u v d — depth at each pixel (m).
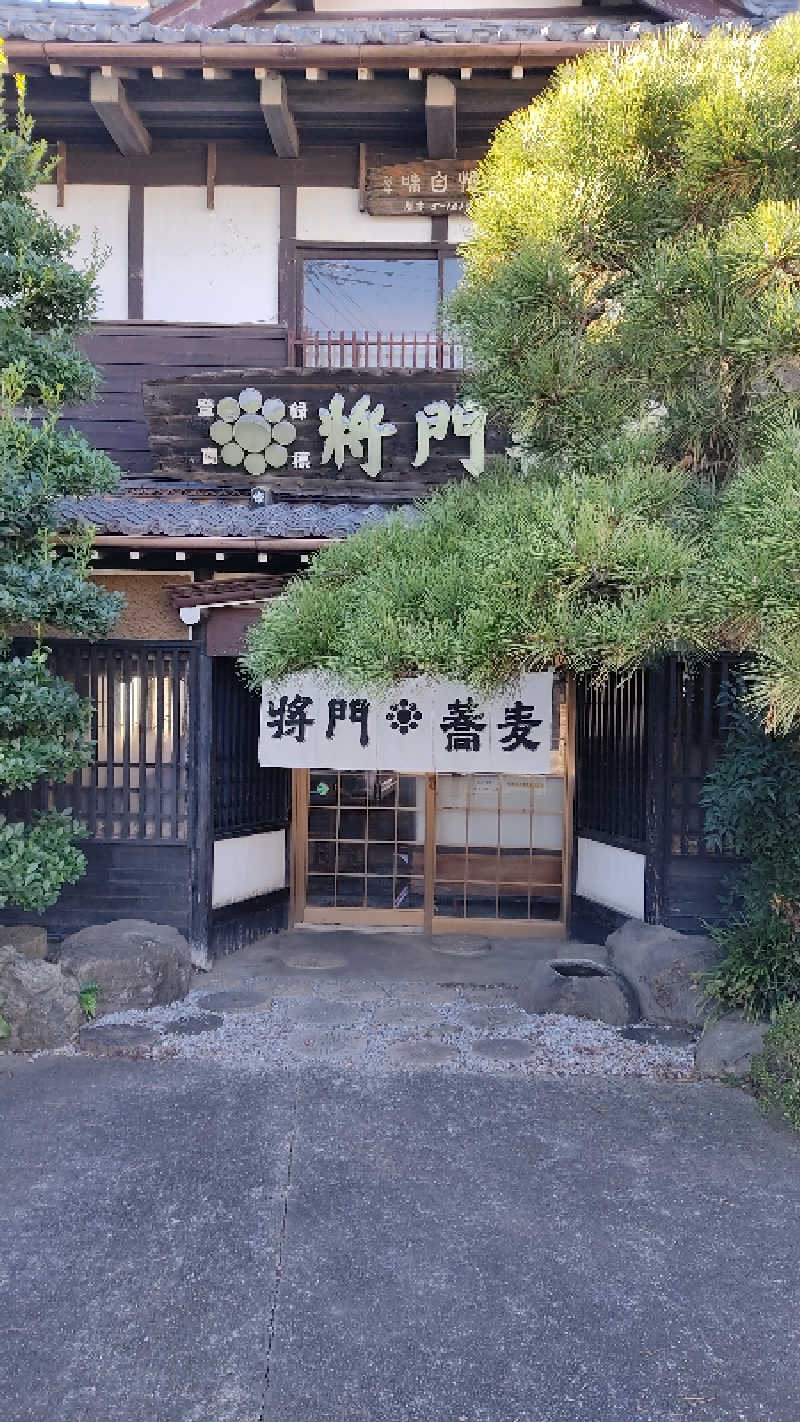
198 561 7.12
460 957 7.85
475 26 8.34
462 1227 3.87
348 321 9.07
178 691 7.19
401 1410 2.91
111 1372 3.05
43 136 8.87
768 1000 5.59
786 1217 3.99
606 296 4.32
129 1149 4.46
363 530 4.43
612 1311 3.38
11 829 5.62
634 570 3.31
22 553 5.55
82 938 6.65
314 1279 3.52
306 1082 5.24
